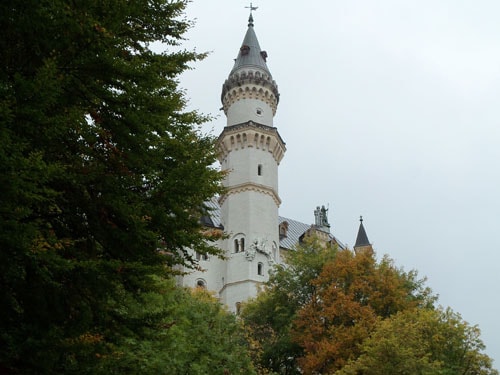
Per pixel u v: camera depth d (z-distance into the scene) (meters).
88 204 13.34
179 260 15.39
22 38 11.63
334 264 45.97
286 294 48.59
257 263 64.69
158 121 14.06
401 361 32.69
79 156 13.57
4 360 11.77
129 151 13.91
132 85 13.49
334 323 42.72
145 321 14.64
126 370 15.88
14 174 9.87
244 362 29.84
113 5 12.79
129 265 12.72
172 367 22.09
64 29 11.68
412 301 45.88
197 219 15.55
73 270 12.50
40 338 12.10
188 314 27.50
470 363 37.50
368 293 44.19
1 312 11.68
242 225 66.56
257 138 70.44
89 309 13.23
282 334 46.12
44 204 12.69
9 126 10.65
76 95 12.84
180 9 16.28
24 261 11.11
